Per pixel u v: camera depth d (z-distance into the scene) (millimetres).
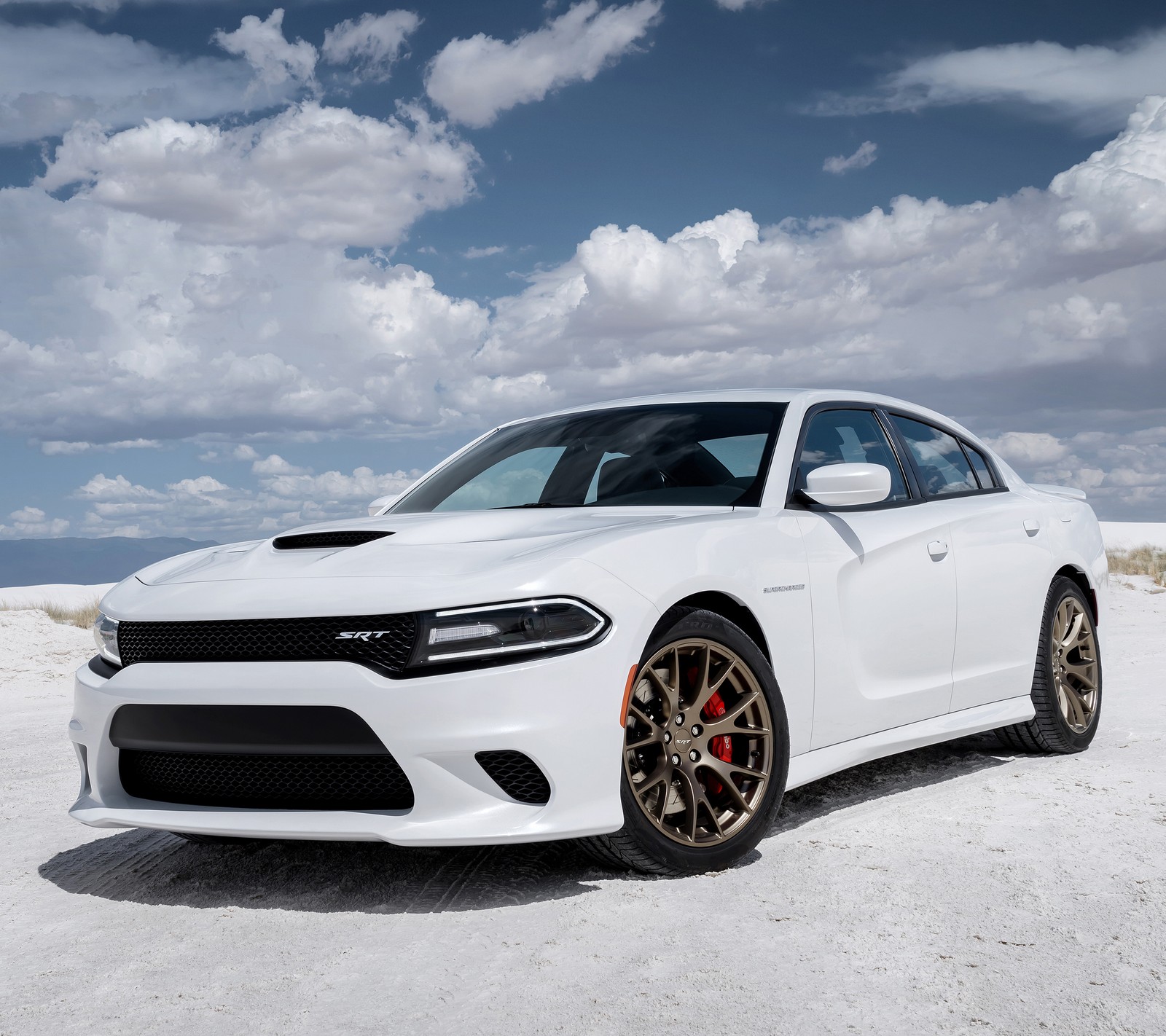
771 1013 1979
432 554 2934
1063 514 4812
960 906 2541
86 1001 2176
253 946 2467
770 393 4020
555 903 2676
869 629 3613
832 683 3430
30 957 2477
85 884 3090
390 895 2811
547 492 3836
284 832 2670
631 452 3844
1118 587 16438
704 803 2939
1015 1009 1968
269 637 2740
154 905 2846
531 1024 1965
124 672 2930
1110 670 7109
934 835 3180
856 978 2129
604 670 2725
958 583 4027
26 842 3635
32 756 5531
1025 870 2795
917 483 4172
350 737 2611
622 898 2701
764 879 2820
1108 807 3461
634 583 2838
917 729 3828
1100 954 2219
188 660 2850
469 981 2189
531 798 2670
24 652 11328
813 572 3398
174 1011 2105
